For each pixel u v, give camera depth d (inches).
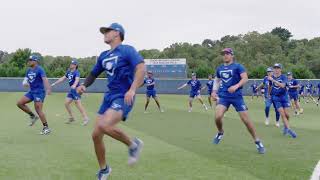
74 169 265.0
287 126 452.4
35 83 435.5
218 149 351.6
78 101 531.5
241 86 346.6
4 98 1171.3
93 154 317.4
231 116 679.7
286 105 459.5
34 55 437.1
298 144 389.4
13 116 626.8
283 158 314.5
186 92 1884.8
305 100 1444.4
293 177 252.2
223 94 357.7
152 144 373.7
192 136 432.8
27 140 389.4
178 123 568.4
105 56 226.4
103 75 1876.2
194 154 325.1
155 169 269.0
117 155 314.0
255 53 3191.4
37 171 258.8
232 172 263.3
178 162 292.4
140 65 219.5
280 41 3331.7
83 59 2674.7
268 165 287.3
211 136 434.0
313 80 1856.5
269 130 506.3
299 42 3366.1
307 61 2891.2
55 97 1267.2
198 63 3021.7
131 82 225.9
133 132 461.4
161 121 593.9
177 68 2213.3
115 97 222.5
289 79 787.4
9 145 358.9
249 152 339.6
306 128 536.4
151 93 788.6
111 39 226.8
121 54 222.2
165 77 2219.5
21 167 269.9
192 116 684.7
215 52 3184.1
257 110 874.8
